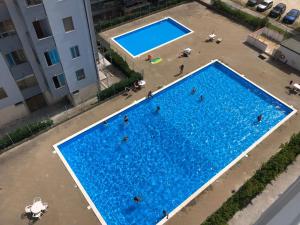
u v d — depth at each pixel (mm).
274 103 38312
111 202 28609
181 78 41219
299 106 37469
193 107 37844
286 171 29922
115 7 53969
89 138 34156
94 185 29906
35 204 27047
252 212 26938
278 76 41719
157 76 41719
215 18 53781
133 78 39344
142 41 49312
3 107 32781
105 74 41906
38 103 36250
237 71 42469
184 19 53531
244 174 30234
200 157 32250
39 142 33062
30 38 28609
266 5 54531
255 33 47625
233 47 47031
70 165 31562
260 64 43750
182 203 27938
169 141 33812
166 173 30812
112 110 36781
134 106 37469
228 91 40188
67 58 32125
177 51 46344
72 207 27766
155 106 37906
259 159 31547
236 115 36844
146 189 29547
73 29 30172
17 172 30406
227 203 26781
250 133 34719
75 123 35125
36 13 26609
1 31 26969
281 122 35281
